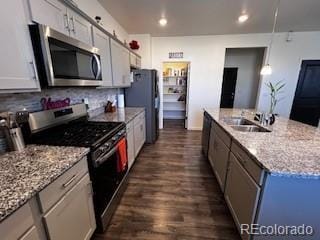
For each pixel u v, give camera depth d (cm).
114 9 289
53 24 131
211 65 467
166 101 633
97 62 186
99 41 209
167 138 431
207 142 303
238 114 295
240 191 149
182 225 169
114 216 179
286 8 285
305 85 443
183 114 653
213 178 252
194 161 306
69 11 151
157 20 340
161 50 473
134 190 223
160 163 297
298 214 116
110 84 244
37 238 87
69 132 174
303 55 427
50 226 94
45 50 116
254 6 278
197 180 247
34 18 113
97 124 208
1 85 95
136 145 299
